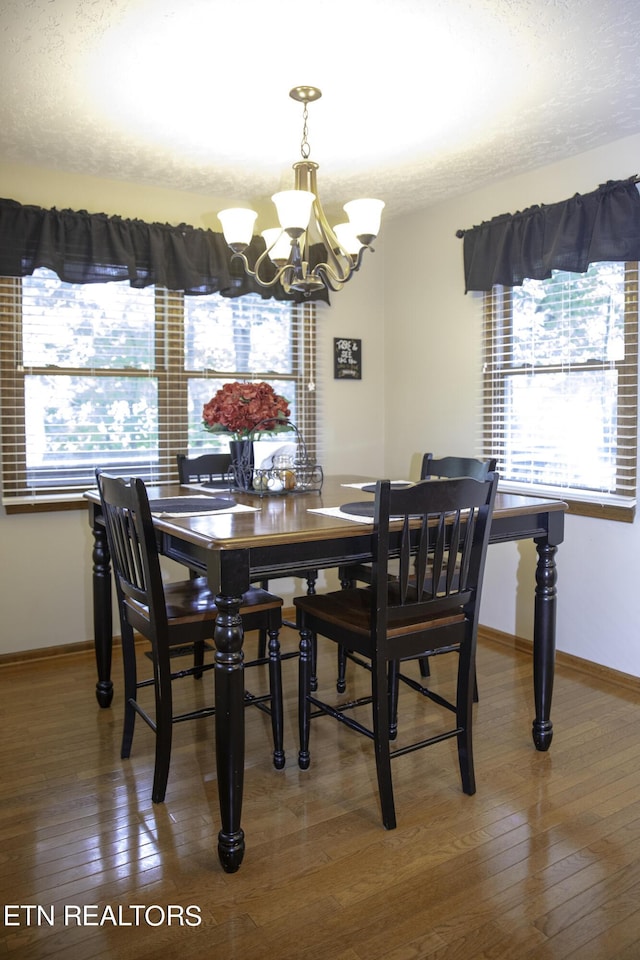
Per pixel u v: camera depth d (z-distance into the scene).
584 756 2.33
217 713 1.74
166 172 3.21
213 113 2.57
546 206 3.08
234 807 1.73
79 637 3.37
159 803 2.05
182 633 2.07
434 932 1.54
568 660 3.19
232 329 3.68
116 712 2.70
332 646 3.46
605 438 3.00
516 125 2.71
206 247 3.44
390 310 4.16
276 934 1.53
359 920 1.58
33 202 3.13
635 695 2.85
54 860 1.78
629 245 2.76
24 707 2.74
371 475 4.25
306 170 2.49
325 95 2.44
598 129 2.75
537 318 3.28
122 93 2.40
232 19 1.95
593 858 1.79
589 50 2.14
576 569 3.14
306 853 1.82
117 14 1.92
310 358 3.93
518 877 1.72
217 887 1.69
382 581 1.85
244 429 2.63
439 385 3.84
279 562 1.80
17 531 3.18
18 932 1.54
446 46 2.11
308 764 2.26
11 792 2.11
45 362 3.19
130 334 3.39
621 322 2.90
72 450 3.29
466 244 3.50
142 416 3.46
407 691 2.90
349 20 1.96
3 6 1.87
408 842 1.86
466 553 1.99
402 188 3.48
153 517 2.06
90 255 3.15
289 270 2.56
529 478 3.36
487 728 2.54
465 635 2.07
